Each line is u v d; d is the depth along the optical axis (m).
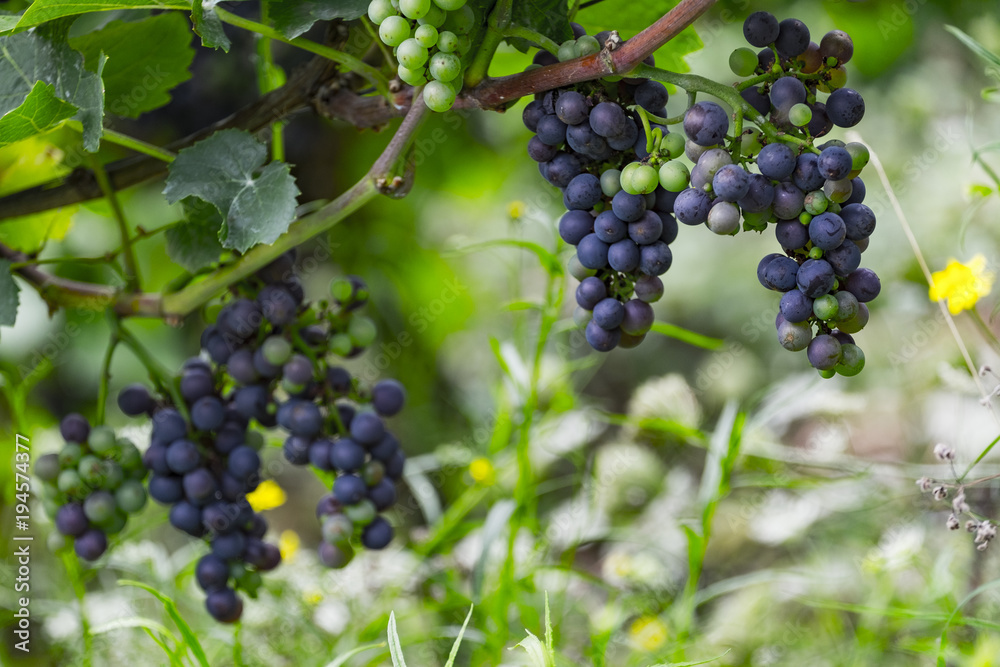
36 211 1.51
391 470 1.50
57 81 1.42
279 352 1.46
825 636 1.64
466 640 1.62
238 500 1.49
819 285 1.34
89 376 2.30
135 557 1.65
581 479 1.70
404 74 1.37
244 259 1.46
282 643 1.61
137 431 1.62
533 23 1.41
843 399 1.77
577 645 1.64
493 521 1.58
